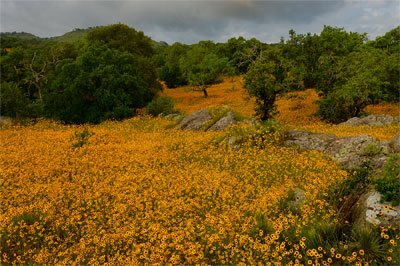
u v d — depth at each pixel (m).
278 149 12.05
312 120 24.09
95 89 25.86
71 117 24.91
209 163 11.24
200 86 41.66
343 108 23.58
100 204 7.94
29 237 6.28
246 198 7.54
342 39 29.08
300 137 12.92
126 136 17.94
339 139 11.67
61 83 26.11
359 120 20.31
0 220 6.75
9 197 8.34
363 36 34.53
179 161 11.77
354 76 22.38
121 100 26.47
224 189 8.15
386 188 5.67
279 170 9.60
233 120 18.30
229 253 5.47
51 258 5.66
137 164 11.34
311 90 33.78
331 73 24.44
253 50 23.33
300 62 26.97
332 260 4.89
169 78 58.28
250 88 19.25
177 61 74.56
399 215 5.20
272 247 5.55
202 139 14.66
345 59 24.62
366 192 6.26
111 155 12.77
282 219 6.13
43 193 8.66
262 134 13.34
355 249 5.01
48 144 14.89
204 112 20.77
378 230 5.18
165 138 16.70
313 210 6.22
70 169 10.83
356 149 10.40
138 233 6.15
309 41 27.03
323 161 9.94
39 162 11.68
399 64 21.69
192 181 9.06
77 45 49.28
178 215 6.96
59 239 6.30
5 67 38.12
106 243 6.02
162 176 9.59
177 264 5.26
